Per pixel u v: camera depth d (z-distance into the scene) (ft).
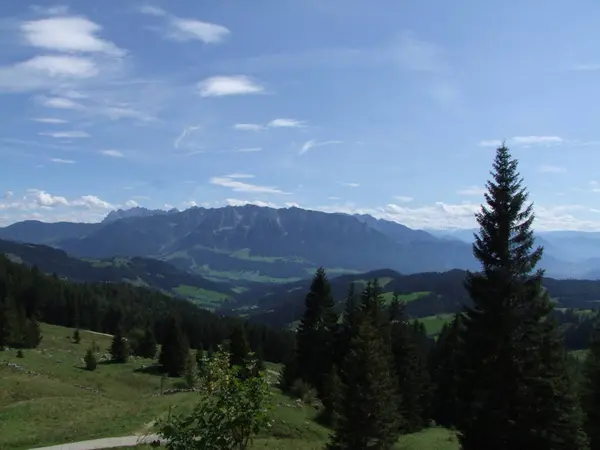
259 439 129.80
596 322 146.82
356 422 119.65
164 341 288.92
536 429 105.19
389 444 127.75
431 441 157.69
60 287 615.98
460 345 113.60
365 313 193.77
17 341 329.11
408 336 204.54
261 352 400.88
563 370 133.69
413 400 191.83
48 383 201.36
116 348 315.78
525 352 103.09
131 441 107.04
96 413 136.36
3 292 521.24
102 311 579.89
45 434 113.19
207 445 32.45
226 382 34.32
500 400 102.37
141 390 241.96
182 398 154.10
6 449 101.91
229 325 542.98
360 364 123.95
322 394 186.09
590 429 134.82
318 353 220.02
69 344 383.86
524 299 105.19
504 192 106.52
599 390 134.72
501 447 102.89
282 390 197.47
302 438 138.21
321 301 226.17
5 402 164.14
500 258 107.14
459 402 111.24
